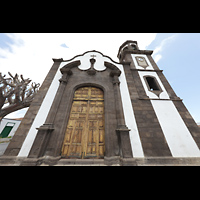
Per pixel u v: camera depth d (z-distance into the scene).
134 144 3.87
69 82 5.57
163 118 4.66
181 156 3.70
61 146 3.82
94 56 7.25
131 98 5.27
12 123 19.55
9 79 8.69
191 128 4.44
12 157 3.29
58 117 4.30
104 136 4.22
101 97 5.38
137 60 8.02
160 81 6.48
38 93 4.97
